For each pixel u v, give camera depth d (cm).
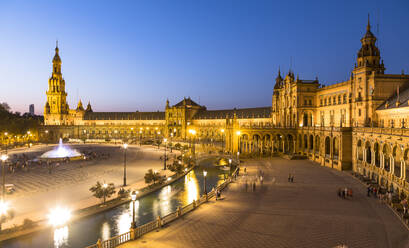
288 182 6078
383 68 7831
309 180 6250
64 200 5162
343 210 4119
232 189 5594
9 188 5634
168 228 3538
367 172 6384
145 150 14138
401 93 7269
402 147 4644
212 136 19612
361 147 7000
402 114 6272
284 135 10906
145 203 5225
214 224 3625
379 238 3095
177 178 7431
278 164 8681
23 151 13650
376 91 7506
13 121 17388
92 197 5381
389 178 5128
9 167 8188
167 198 5584
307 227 3453
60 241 3522
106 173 7931
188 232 3384
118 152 13262
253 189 5509
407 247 2844
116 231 3872
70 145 16975
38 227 3800
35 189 5975
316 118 11112
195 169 9206
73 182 6694
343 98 9162
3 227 3856
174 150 14038
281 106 13150
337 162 7738
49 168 8300
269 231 3344
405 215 3594
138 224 4131
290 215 3922
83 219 4322
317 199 4738
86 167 8944
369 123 7562
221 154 10956
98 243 2919
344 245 2928
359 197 4822
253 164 8719
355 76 8194
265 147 11881
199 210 4256
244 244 2998
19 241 3497
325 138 8581
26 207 4753
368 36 7850
